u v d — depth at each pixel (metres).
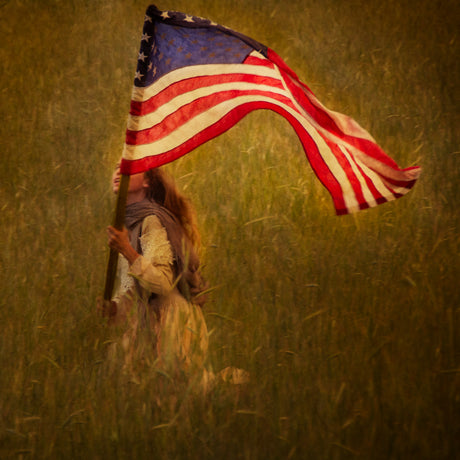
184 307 13.89
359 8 38.00
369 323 14.10
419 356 13.58
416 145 25.16
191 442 11.59
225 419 11.92
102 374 12.84
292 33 34.84
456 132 26.28
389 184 15.54
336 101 28.53
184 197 14.61
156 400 12.26
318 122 15.21
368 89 29.50
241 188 21.83
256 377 12.88
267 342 13.69
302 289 16.33
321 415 11.96
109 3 37.50
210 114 14.64
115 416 11.86
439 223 19.67
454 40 34.28
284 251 18.33
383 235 19.17
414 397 12.24
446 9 37.78
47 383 12.86
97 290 16.78
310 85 29.55
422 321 14.81
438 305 15.52
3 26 34.72
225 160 23.58
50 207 21.45
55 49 32.75
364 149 15.30
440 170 23.16
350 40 34.00
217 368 13.16
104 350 14.22
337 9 37.78
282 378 12.76
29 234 19.41
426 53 32.88
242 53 14.62
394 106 28.11
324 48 33.28
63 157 24.72
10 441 11.91
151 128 14.10
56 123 26.80
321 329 14.38
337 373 12.94
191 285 14.17
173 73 14.38
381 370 13.17
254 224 19.48
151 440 11.62
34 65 31.30
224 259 17.72
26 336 14.33
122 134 26.47
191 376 12.40
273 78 14.97
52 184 22.98
